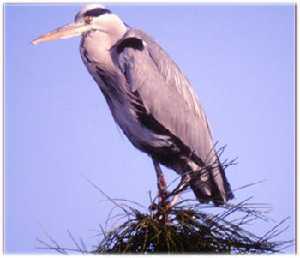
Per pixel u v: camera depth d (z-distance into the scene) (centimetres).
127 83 997
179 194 627
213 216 603
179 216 603
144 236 599
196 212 605
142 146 1002
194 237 601
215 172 841
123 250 592
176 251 593
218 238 602
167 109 991
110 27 1025
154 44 1020
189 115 998
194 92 1023
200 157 984
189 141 987
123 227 602
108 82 1014
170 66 1014
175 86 1006
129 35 1013
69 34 1020
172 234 599
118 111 1012
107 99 1023
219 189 847
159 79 998
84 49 1026
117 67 1007
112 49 1016
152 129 990
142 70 994
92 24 1027
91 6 1034
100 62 1014
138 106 993
